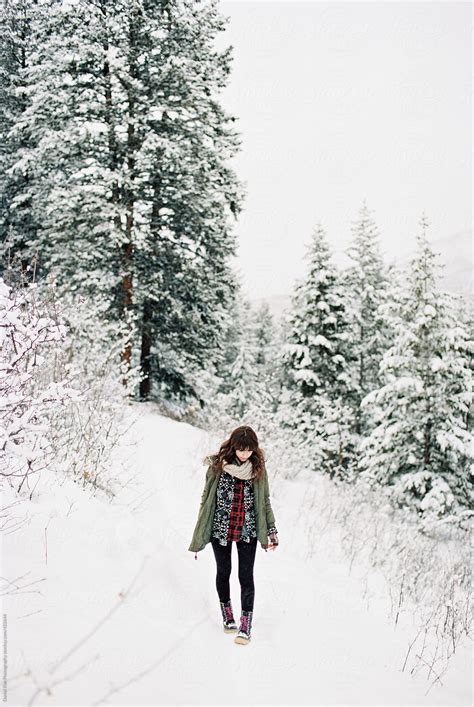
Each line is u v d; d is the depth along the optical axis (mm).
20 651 2424
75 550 3646
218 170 15047
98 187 13180
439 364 13438
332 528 7984
